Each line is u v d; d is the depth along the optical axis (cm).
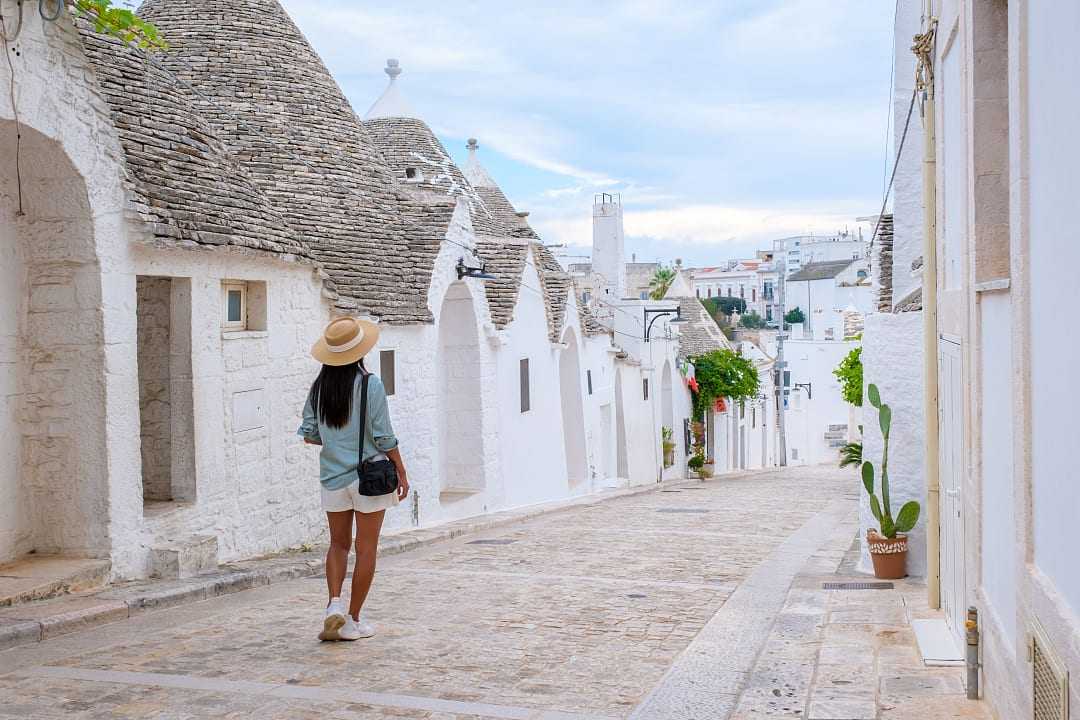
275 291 1162
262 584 960
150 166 992
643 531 1512
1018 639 453
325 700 571
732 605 868
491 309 1955
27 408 869
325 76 1794
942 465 777
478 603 871
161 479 1009
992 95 555
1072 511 368
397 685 603
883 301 1167
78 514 868
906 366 1013
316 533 1252
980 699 556
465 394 1830
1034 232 421
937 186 787
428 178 2330
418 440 1561
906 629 742
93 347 861
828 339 5934
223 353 1052
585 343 2594
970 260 587
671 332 3569
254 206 1157
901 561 991
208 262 1021
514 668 647
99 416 862
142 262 914
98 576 845
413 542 1305
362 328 726
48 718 535
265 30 1752
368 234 1598
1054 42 379
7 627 693
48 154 823
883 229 1171
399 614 818
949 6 691
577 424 2545
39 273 865
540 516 1848
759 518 1752
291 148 1639
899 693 571
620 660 670
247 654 673
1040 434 416
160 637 721
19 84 772
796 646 707
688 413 3828
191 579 902
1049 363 399
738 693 595
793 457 5591
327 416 703
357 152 1727
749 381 3950
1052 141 386
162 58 1620
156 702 564
